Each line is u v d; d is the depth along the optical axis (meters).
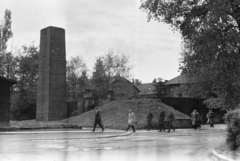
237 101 25.72
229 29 23.77
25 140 18.17
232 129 12.41
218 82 25.75
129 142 17.64
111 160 10.51
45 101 40.06
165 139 19.94
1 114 29.88
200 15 26.00
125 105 39.38
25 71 61.84
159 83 65.06
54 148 14.10
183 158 11.12
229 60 23.36
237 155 11.13
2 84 30.16
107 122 35.22
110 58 59.75
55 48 40.66
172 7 25.69
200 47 23.77
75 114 47.25
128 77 59.69
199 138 20.81
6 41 54.06
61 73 40.94
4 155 11.59
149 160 10.56
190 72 26.52
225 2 22.31
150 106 38.09
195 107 45.94
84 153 12.36
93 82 60.41
